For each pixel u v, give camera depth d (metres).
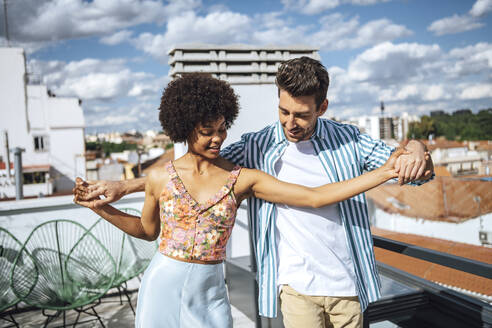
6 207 2.95
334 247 1.32
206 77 1.23
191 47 3.18
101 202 1.35
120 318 2.80
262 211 1.37
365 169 1.45
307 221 1.31
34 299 2.46
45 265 2.76
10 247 2.93
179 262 1.25
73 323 2.70
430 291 1.80
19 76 30.72
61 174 31.67
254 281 2.42
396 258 6.88
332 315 1.35
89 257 2.93
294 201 1.24
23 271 2.88
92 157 32.62
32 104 31.17
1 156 29.34
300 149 1.36
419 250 1.50
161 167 1.30
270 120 3.32
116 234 3.12
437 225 12.91
